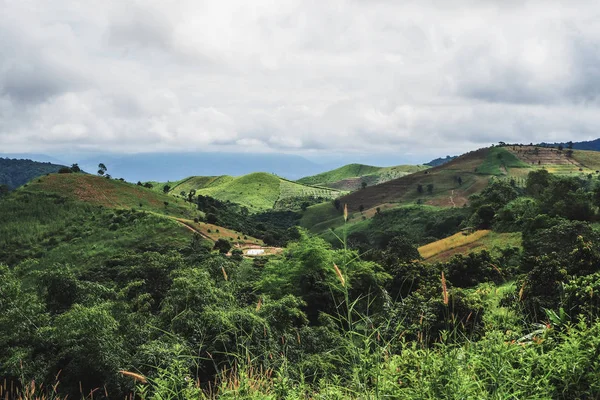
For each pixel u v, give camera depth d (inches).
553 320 213.0
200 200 6407.5
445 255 2751.0
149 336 673.6
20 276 990.4
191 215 5315.0
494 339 170.1
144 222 4306.1
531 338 204.1
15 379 519.8
